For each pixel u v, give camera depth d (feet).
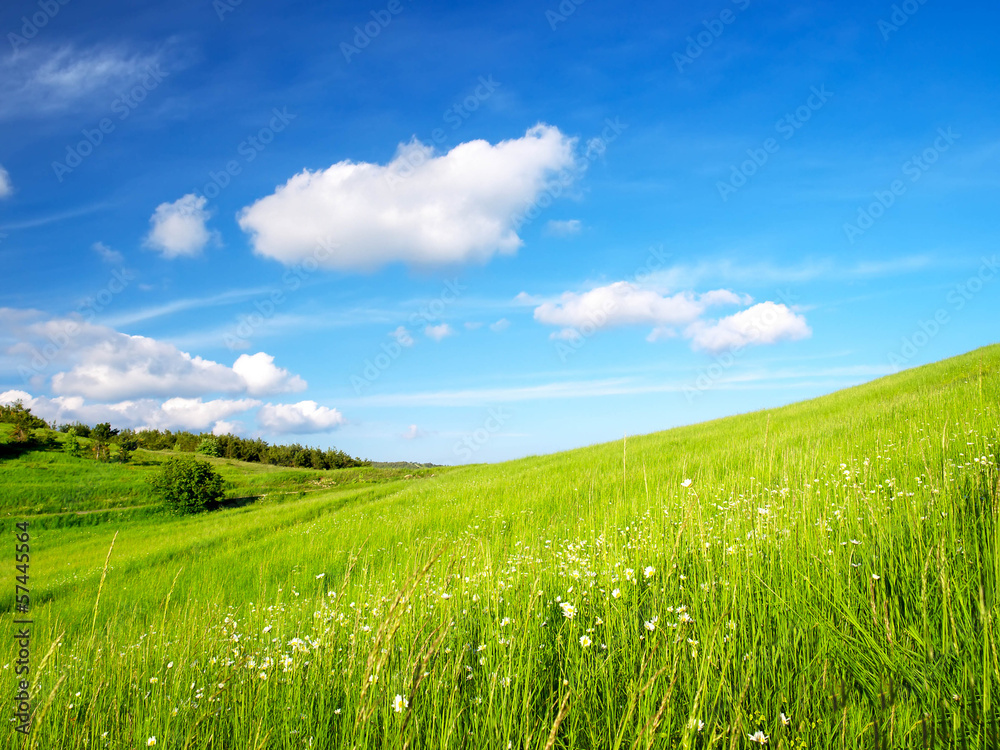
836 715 7.42
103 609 36.99
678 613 10.61
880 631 9.21
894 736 6.93
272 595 33.14
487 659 10.51
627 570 12.34
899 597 10.66
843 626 9.82
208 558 54.29
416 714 8.68
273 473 197.57
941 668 8.06
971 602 9.41
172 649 16.43
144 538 87.30
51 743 10.37
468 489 71.61
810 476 24.27
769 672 8.72
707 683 8.21
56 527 119.24
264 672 12.06
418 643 11.42
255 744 9.07
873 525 13.88
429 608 13.96
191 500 135.23
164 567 54.19
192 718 10.78
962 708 7.22
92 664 15.33
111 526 120.47
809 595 10.95
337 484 180.45
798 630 9.76
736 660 8.77
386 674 9.73
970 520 12.92
